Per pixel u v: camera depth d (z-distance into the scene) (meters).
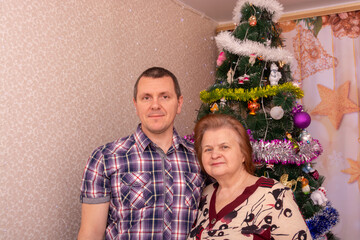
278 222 1.33
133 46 2.50
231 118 1.55
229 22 3.55
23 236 1.72
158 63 2.75
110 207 1.52
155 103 1.51
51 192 1.87
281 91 2.11
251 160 1.56
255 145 2.03
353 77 3.06
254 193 1.41
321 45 3.17
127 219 1.48
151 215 1.48
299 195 2.18
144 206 1.48
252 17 2.23
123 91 2.40
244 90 2.21
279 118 2.09
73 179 2.01
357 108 3.04
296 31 3.25
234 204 1.41
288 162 2.08
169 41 2.89
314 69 3.19
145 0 2.63
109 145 1.57
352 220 3.01
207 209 1.52
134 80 2.50
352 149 3.04
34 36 1.80
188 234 1.51
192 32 3.21
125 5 2.44
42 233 1.82
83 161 2.07
